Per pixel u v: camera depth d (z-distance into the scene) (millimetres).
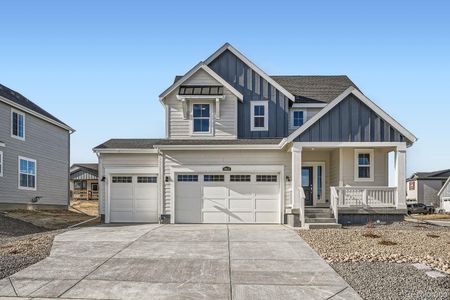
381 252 11070
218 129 19953
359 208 17344
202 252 11328
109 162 19219
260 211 18359
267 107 20594
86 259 10453
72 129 30797
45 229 17359
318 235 13906
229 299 7520
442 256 10602
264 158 18500
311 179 20312
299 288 8148
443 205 44781
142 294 7766
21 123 24641
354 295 7691
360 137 17312
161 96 19719
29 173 25344
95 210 30359
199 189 18484
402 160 17359
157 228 16203
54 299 7496
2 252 11141
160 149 18250
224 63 20891
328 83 23984
